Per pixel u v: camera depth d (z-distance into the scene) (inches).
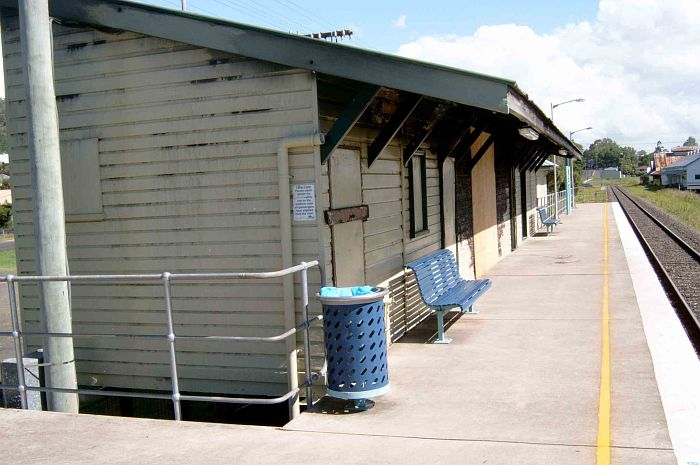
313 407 233.9
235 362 274.8
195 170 274.4
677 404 221.9
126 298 289.3
